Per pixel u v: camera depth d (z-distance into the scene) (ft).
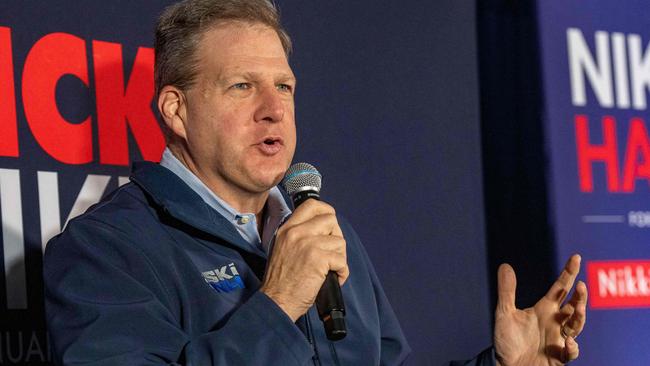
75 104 18.31
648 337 23.71
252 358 11.98
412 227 21.68
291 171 14.06
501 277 15.74
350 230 16.52
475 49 22.91
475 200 22.54
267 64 14.06
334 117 20.99
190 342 12.37
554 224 23.31
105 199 14.65
